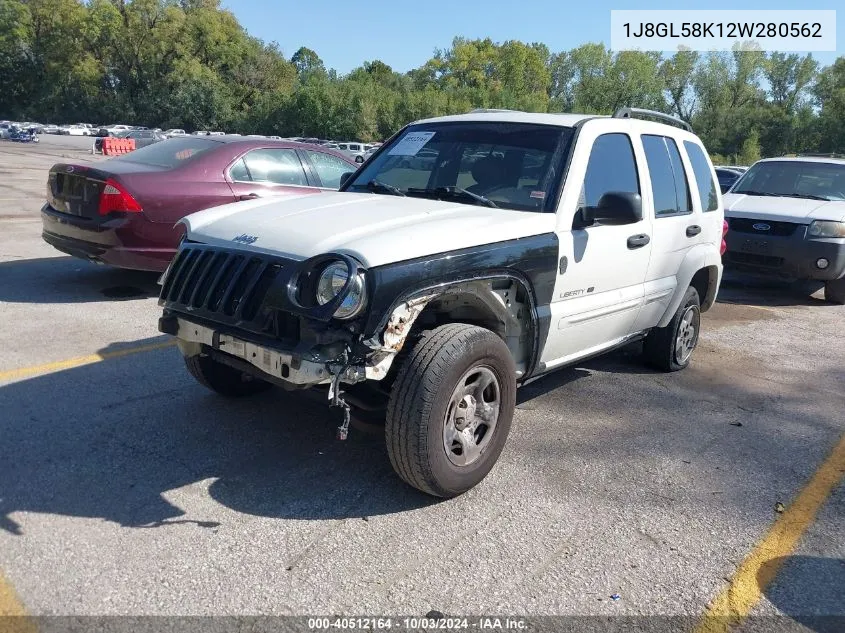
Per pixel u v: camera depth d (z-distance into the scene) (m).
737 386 5.96
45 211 7.70
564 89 97.19
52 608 2.75
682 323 5.99
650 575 3.19
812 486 4.15
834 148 72.75
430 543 3.32
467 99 73.75
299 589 2.94
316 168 8.59
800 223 9.27
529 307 4.02
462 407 3.63
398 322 3.28
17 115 96.38
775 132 73.62
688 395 5.64
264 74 89.81
